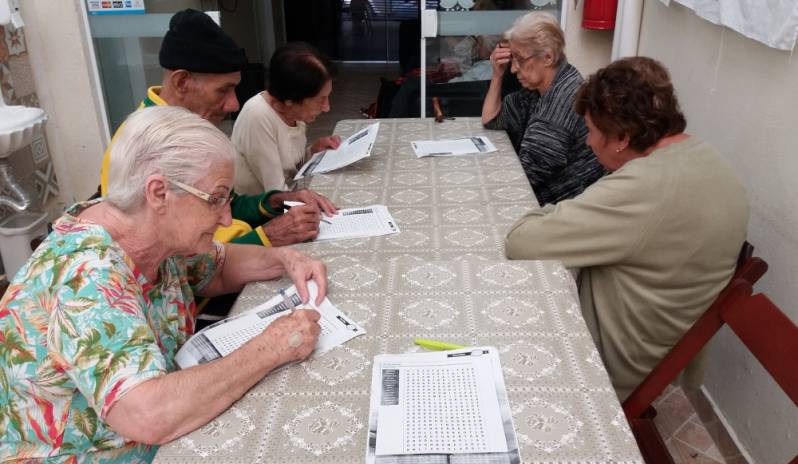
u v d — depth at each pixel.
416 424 0.99
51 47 3.58
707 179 1.43
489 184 2.12
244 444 0.97
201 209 1.10
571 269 1.58
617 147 1.55
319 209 1.91
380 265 1.53
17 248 2.93
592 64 3.64
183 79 1.76
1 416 1.07
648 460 1.39
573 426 0.98
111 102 3.82
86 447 1.09
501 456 0.92
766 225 1.84
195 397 1.00
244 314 1.35
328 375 1.13
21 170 3.40
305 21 7.66
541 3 3.58
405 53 5.69
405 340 1.22
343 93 6.48
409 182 2.16
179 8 4.09
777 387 1.80
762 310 1.27
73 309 0.98
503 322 1.27
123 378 0.96
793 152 1.69
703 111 2.33
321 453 0.95
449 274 1.48
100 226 1.08
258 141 2.29
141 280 1.13
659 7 2.90
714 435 2.11
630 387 1.66
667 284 1.51
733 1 1.92
